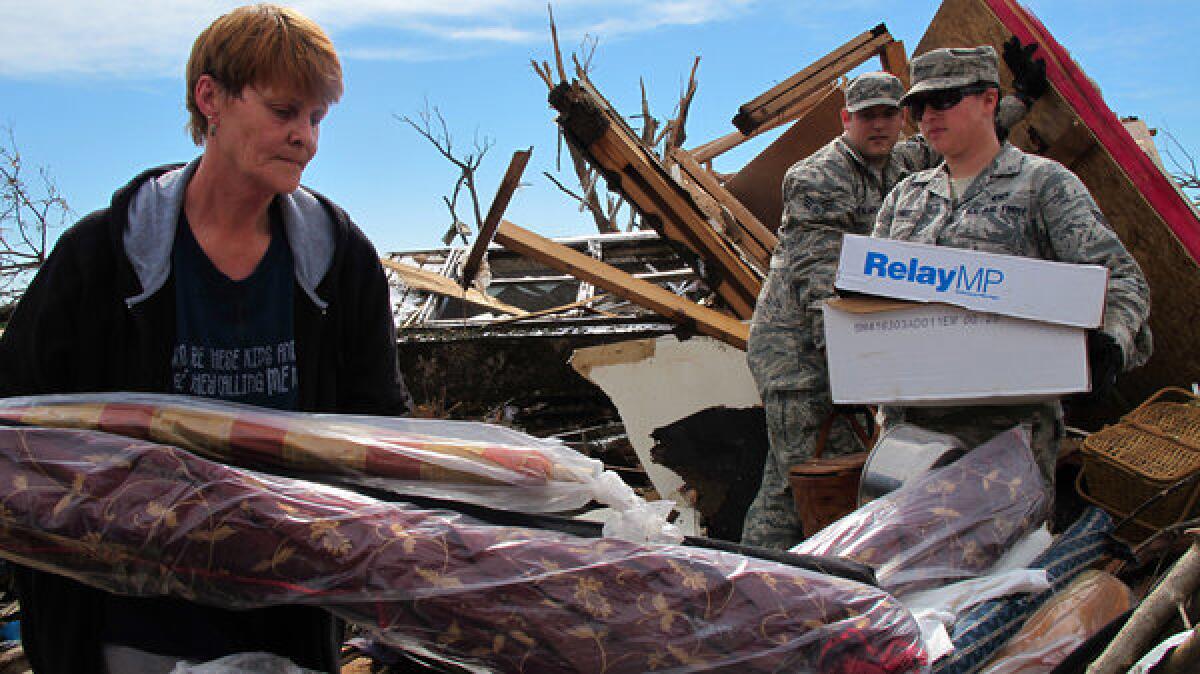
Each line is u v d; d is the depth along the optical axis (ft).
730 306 17.22
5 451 5.98
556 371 17.56
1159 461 10.53
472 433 6.77
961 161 9.79
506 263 22.75
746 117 19.63
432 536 5.96
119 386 6.57
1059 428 9.50
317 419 6.51
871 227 12.42
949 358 8.73
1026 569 7.88
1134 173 13.38
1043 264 8.46
